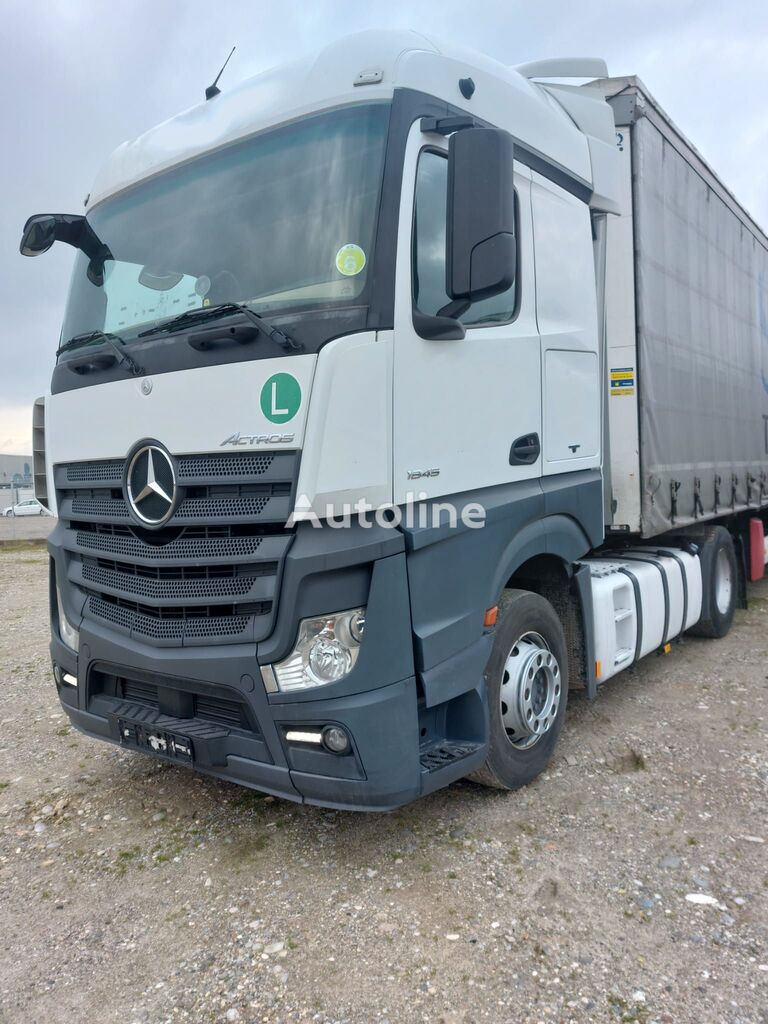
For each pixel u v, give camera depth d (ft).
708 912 9.46
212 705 10.62
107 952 9.07
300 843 11.39
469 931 9.18
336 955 8.82
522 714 12.23
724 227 22.86
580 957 8.68
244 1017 7.93
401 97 10.11
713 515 21.15
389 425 9.61
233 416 9.77
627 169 16.42
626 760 14.10
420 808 12.30
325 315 9.39
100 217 13.35
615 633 15.53
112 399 11.28
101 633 11.46
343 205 9.93
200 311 10.43
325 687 9.36
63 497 12.65
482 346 11.25
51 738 16.44
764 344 27.20
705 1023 7.66
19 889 10.52
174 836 11.78
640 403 16.37
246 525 9.77
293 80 11.08
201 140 12.02
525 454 12.24
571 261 13.92
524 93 13.10
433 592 10.17
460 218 9.62
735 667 19.86
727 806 12.20
